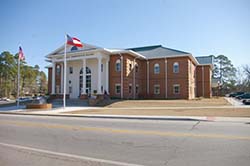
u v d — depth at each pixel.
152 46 45.09
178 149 6.81
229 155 6.09
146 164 5.45
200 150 6.64
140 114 18.39
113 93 35.69
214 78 75.75
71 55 35.81
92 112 21.12
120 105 27.72
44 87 105.06
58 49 37.47
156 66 39.75
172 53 39.66
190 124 12.54
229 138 8.34
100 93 32.94
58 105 30.44
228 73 77.00
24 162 5.70
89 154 6.40
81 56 35.09
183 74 37.47
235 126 11.64
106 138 8.62
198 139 8.22
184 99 35.75
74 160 5.84
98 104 29.77
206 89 45.94
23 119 16.39
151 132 9.84
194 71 44.50
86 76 38.12
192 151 6.55
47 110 24.59
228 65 77.44
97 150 6.83
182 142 7.75
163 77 38.94
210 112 18.62
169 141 7.95
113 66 36.16
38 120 15.54
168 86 38.47
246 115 16.38
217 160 5.66
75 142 7.98
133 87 37.34
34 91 99.75
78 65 39.19
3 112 23.69
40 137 8.98
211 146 7.11
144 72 40.56
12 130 10.83
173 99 35.97
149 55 40.94
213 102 30.00
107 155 6.28
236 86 75.94
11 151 6.80
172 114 17.91
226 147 6.95
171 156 6.09
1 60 77.25
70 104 31.33
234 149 6.71
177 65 38.09
